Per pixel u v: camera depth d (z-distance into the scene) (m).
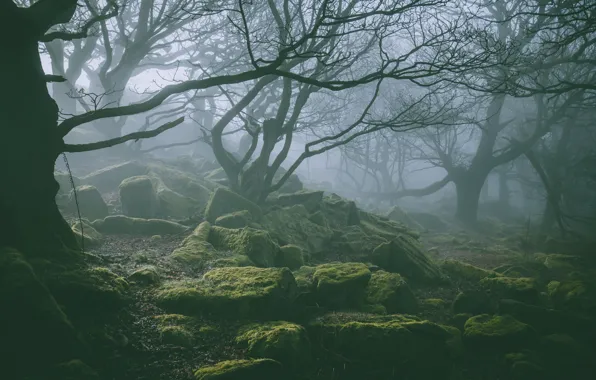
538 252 24.45
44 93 8.48
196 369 7.54
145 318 8.38
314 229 15.86
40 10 8.07
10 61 7.99
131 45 20.39
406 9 10.28
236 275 10.01
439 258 21.14
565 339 10.74
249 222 14.35
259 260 11.94
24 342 6.84
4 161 8.02
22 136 8.16
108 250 11.40
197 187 17.91
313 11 14.75
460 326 11.87
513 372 10.00
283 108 16.31
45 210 8.58
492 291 13.67
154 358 7.61
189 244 12.09
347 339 9.27
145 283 9.38
